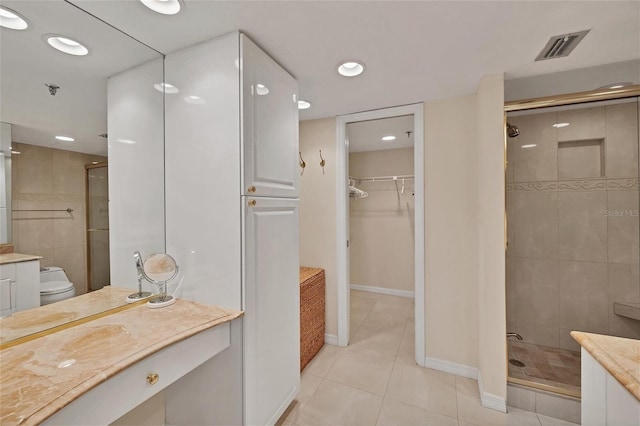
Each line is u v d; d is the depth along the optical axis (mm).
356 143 3660
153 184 1445
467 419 1613
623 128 1848
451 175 2072
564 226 2006
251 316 1285
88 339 1015
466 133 2020
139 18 1150
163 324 1133
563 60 1522
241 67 1228
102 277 1305
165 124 1435
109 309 1305
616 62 1550
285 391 1571
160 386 995
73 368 835
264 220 1380
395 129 2992
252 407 1303
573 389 1638
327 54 1446
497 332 1685
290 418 1617
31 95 1094
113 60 1299
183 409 1450
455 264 2068
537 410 1659
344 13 1126
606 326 1965
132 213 1394
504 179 1678
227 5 1069
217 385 1325
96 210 1289
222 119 1271
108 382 844
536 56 1479
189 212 1370
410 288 3912
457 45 1372
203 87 1323
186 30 1234
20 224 1064
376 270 4125
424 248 2162
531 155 2010
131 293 1408
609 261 1945
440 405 1730
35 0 1043
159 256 1315
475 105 1988
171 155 1419
